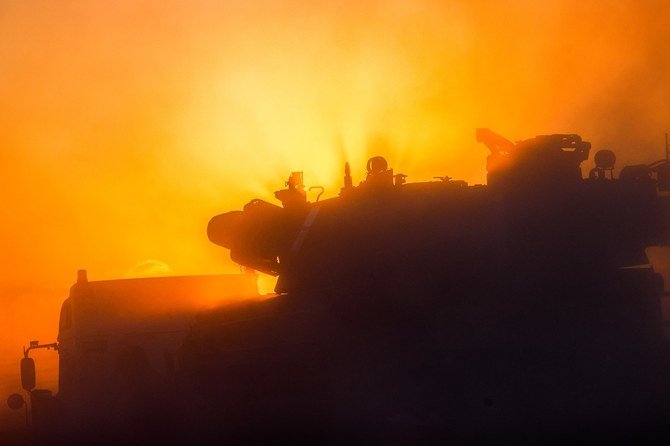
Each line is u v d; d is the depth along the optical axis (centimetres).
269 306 2152
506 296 1978
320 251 2222
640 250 2130
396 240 2094
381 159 2262
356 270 2111
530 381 1905
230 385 2236
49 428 3784
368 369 1931
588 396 1908
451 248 2048
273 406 2097
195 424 2381
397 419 1889
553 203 2039
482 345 1911
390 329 1942
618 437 1786
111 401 3941
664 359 1983
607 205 2075
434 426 1862
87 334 4066
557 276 2003
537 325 1956
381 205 2162
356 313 1961
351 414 1934
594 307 1992
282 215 2538
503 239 2047
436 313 1956
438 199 2141
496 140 2144
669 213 2122
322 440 1983
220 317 2333
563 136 2111
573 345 1952
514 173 2059
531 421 1844
